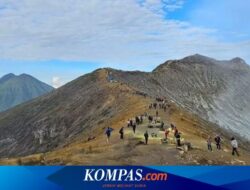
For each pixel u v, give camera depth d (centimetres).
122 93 12681
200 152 4659
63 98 19150
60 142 13238
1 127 19812
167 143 4919
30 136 16325
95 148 4750
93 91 15912
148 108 8394
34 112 19512
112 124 7444
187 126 7188
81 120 13525
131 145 4788
